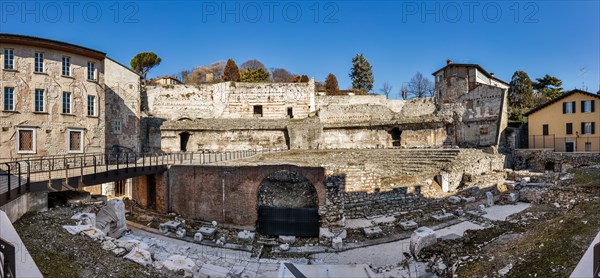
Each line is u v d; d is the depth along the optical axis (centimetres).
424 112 5097
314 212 2312
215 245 2053
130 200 3247
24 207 1563
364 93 6719
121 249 1325
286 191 3009
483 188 2923
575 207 1792
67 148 3091
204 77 10356
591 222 1341
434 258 1398
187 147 4853
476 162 3247
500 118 4219
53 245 1267
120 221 2061
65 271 1102
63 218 1575
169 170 2764
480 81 4866
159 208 2789
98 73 3403
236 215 2422
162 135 4697
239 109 5488
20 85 2852
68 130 3103
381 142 4891
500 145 4259
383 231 2133
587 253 806
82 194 2052
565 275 997
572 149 4291
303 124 4844
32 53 2920
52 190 1744
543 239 1309
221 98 5444
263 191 3009
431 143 4638
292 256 1911
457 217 2330
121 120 4056
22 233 1332
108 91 3966
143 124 4722
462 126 4619
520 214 2202
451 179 2861
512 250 1309
